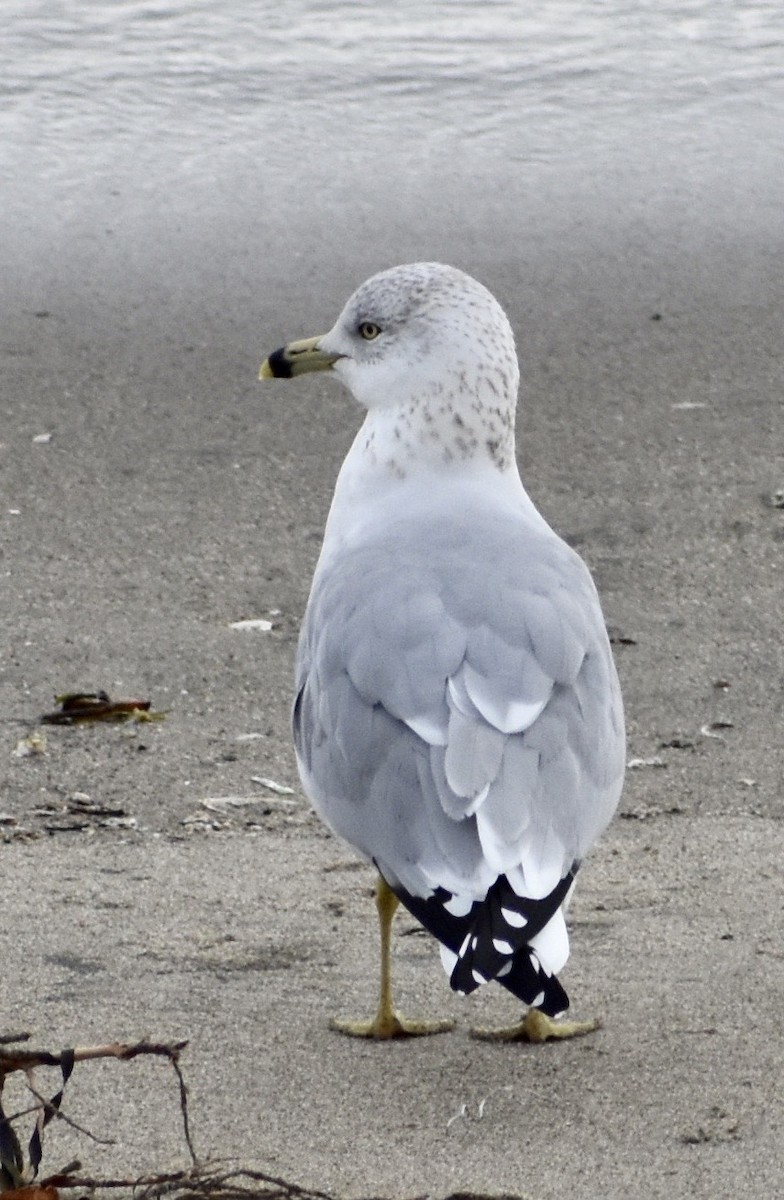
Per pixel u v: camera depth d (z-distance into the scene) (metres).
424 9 27.88
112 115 24.14
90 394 17.09
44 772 11.12
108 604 13.42
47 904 9.41
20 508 14.95
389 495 9.28
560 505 15.02
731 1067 7.90
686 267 20.00
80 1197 6.79
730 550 14.27
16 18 27.12
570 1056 8.06
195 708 12.01
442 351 9.27
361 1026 8.30
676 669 12.61
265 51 26.20
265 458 15.86
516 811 7.21
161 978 8.68
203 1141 7.31
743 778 11.16
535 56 26.09
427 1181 7.00
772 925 9.18
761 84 25.19
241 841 10.29
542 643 7.71
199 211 21.55
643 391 17.09
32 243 20.66
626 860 10.00
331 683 7.99
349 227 21.11
